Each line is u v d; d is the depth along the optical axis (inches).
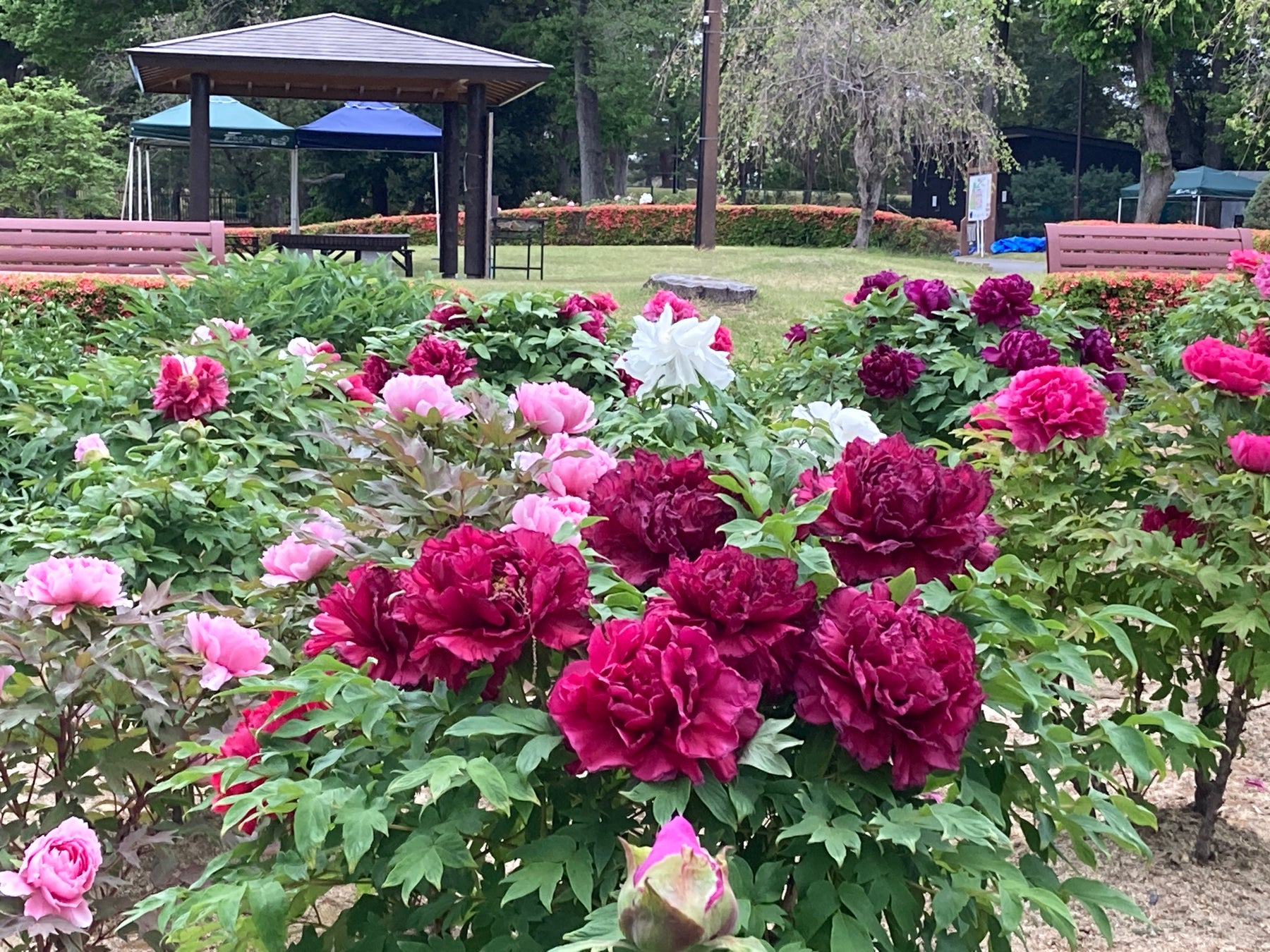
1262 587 137.6
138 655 101.5
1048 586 132.0
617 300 499.2
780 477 93.0
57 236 364.8
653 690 61.4
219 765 73.1
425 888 75.1
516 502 101.8
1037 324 211.5
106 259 367.2
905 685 63.8
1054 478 140.8
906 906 66.5
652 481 83.9
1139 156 1884.8
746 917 59.2
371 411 158.1
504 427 119.7
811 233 1105.4
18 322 301.9
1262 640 132.1
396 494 102.4
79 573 102.3
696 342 129.3
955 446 201.0
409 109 1568.7
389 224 1171.9
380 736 73.4
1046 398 132.4
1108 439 139.1
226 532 143.5
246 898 72.1
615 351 203.3
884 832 61.1
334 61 620.7
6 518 161.2
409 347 201.5
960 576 74.0
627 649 63.7
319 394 203.3
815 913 65.2
